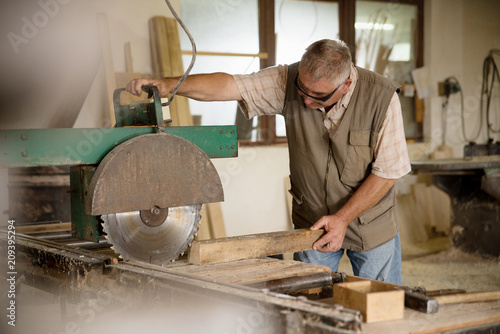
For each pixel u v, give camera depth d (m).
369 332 1.17
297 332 1.13
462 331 1.24
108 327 1.55
